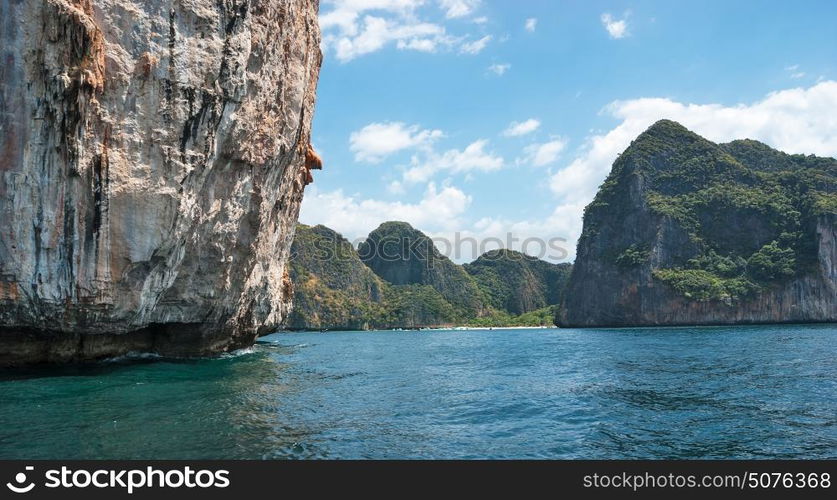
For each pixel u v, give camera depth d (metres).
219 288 21.39
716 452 10.31
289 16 22.56
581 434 11.61
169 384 16.33
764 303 104.00
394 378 21.00
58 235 15.61
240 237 22.09
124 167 16.27
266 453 9.76
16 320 15.98
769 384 17.92
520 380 20.33
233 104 18.58
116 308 17.31
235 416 12.41
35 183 15.18
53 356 17.62
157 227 16.97
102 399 13.46
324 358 31.91
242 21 18.53
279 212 27.98
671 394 16.36
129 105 16.25
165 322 20.50
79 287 16.12
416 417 13.15
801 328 75.94
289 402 14.66
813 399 15.12
